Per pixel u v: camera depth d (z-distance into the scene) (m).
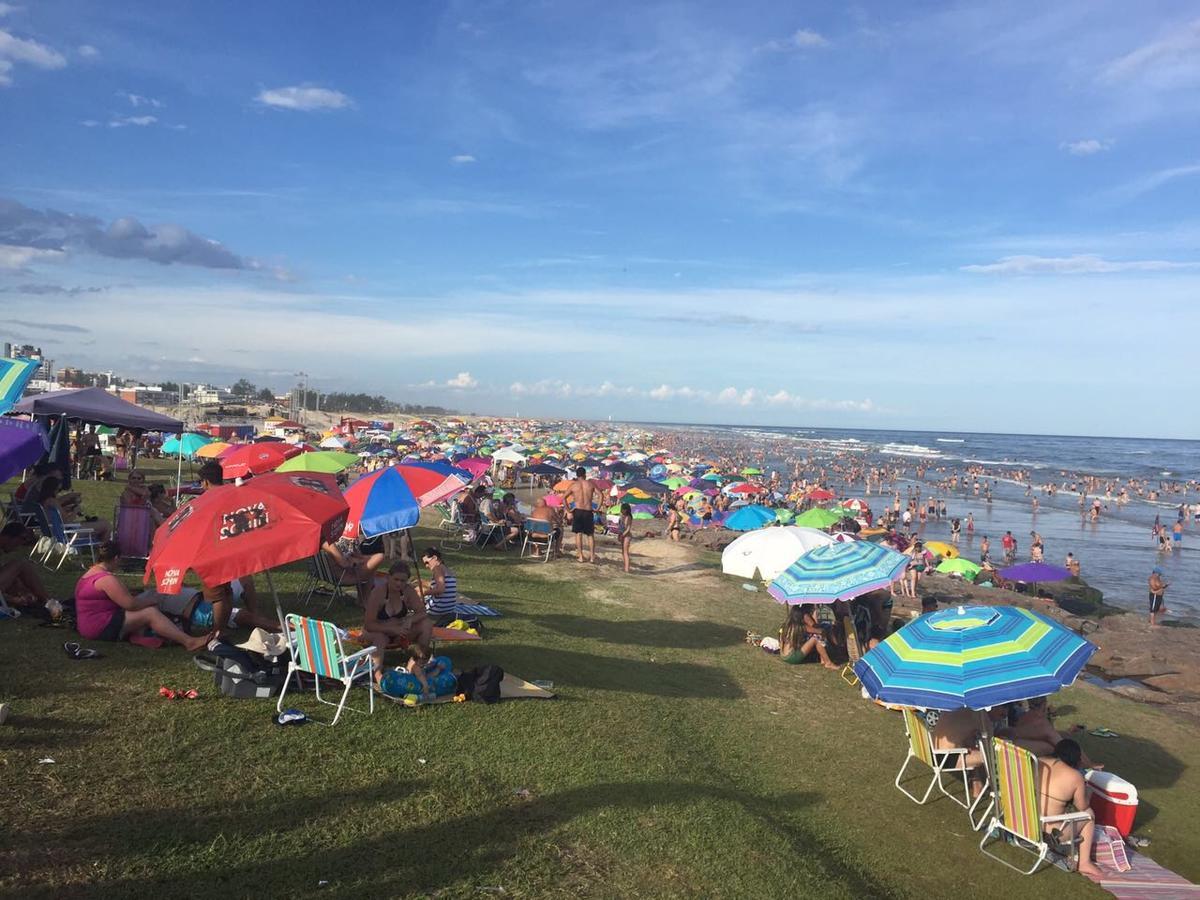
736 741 7.71
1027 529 43.16
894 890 5.38
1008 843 6.23
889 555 9.58
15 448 8.34
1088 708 10.22
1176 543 37.72
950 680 5.90
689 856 5.05
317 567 10.55
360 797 5.19
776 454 103.69
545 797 5.57
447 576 10.05
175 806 4.77
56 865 4.03
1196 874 6.09
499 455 39.06
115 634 7.59
